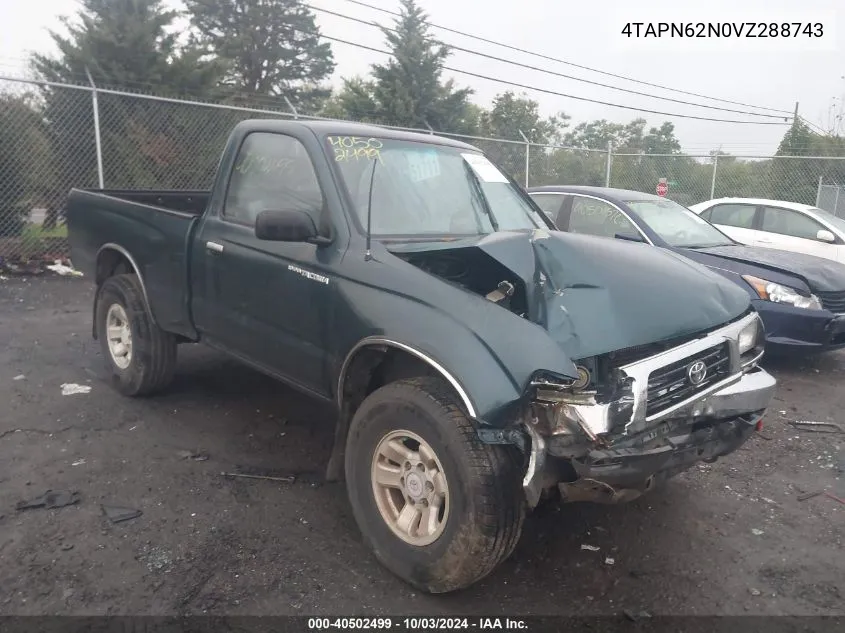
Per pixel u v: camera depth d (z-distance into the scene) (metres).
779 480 4.34
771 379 3.49
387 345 3.13
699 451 3.12
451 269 3.52
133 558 3.15
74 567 3.06
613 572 3.27
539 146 14.73
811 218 9.91
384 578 3.12
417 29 26.23
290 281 3.63
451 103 26.67
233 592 2.96
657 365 2.89
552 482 2.86
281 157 3.98
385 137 4.11
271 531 3.45
